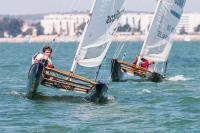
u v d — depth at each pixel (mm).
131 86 139250
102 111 100312
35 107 103375
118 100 113812
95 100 109125
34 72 109438
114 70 148375
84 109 102000
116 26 115750
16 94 119250
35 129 85562
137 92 127438
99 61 114312
